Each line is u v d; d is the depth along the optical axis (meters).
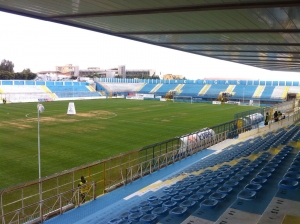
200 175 9.42
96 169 15.31
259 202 5.29
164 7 8.95
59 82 75.31
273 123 22.94
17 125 28.98
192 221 5.00
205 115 40.28
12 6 8.81
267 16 9.70
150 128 28.92
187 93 77.56
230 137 21.45
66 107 47.25
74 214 8.52
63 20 10.89
